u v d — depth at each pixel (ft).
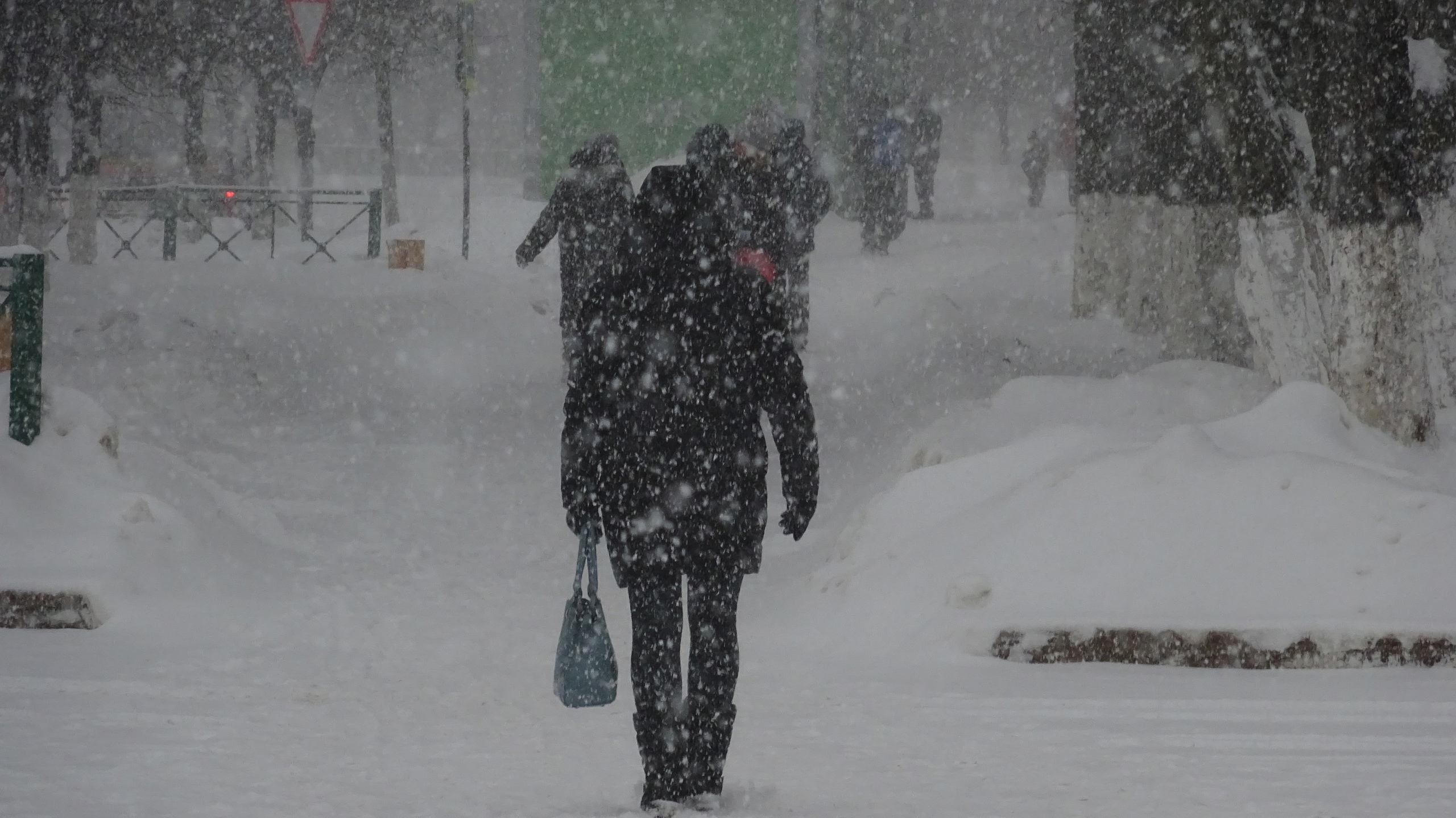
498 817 61.57
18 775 65.87
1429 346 155.63
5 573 110.22
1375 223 137.28
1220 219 207.21
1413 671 92.02
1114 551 102.63
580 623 65.36
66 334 211.20
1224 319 206.80
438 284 265.34
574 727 81.56
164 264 260.21
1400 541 98.53
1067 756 72.84
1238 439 117.60
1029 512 107.86
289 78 381.19
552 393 217.36
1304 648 93.20
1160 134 211.61
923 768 71.10
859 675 94.22
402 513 152.97
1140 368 206.28
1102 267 223.71
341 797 64.39
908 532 118.42
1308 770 68.80
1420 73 152.35
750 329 64.59
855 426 189.37
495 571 131.44
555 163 411.13
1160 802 63.67
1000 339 215.51
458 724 81.56
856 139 382.63
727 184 65.57
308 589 121.39
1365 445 120.06
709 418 64.13
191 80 337.52
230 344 216.95
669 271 64.39
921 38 550.77
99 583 108.37
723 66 398.42
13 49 258.78
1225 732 77.61
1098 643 96.02
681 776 63.36
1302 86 139.85
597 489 64.95
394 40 410.93
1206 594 98.32
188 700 84.69
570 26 402.72
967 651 98.17
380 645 104.83
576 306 168.96
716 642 64.08
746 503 64.49
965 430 142.72
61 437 125.29
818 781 68.64
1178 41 203.41
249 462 174.19
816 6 387.96
